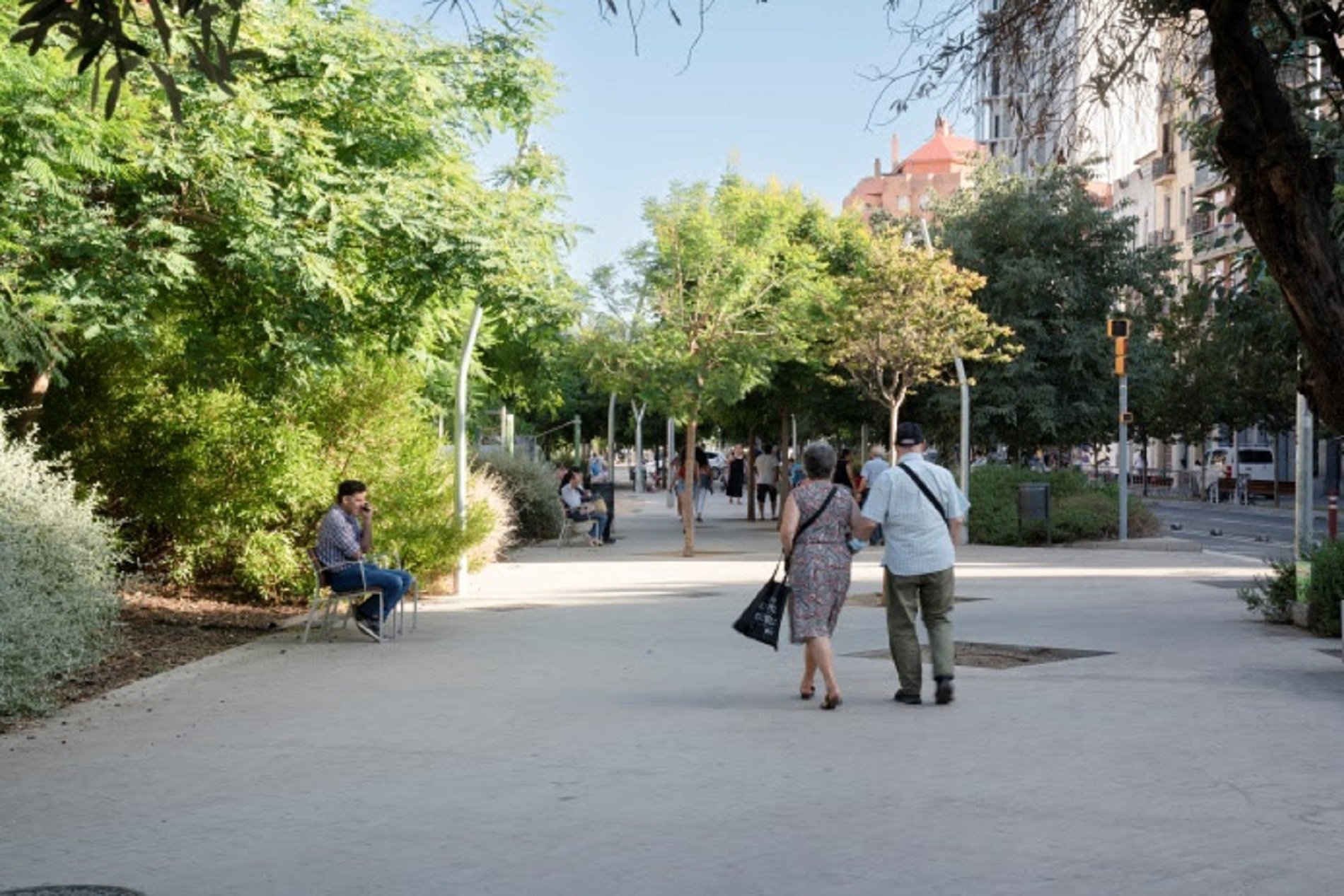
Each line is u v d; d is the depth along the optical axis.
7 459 12.90
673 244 29.56
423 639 15.12
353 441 19.12
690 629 15.73
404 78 14.70
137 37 11.67
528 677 12.05
